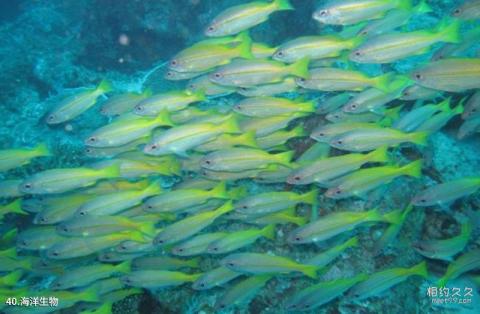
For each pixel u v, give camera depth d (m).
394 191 1.43
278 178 1.33
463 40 1.29
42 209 1.39
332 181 1.26
